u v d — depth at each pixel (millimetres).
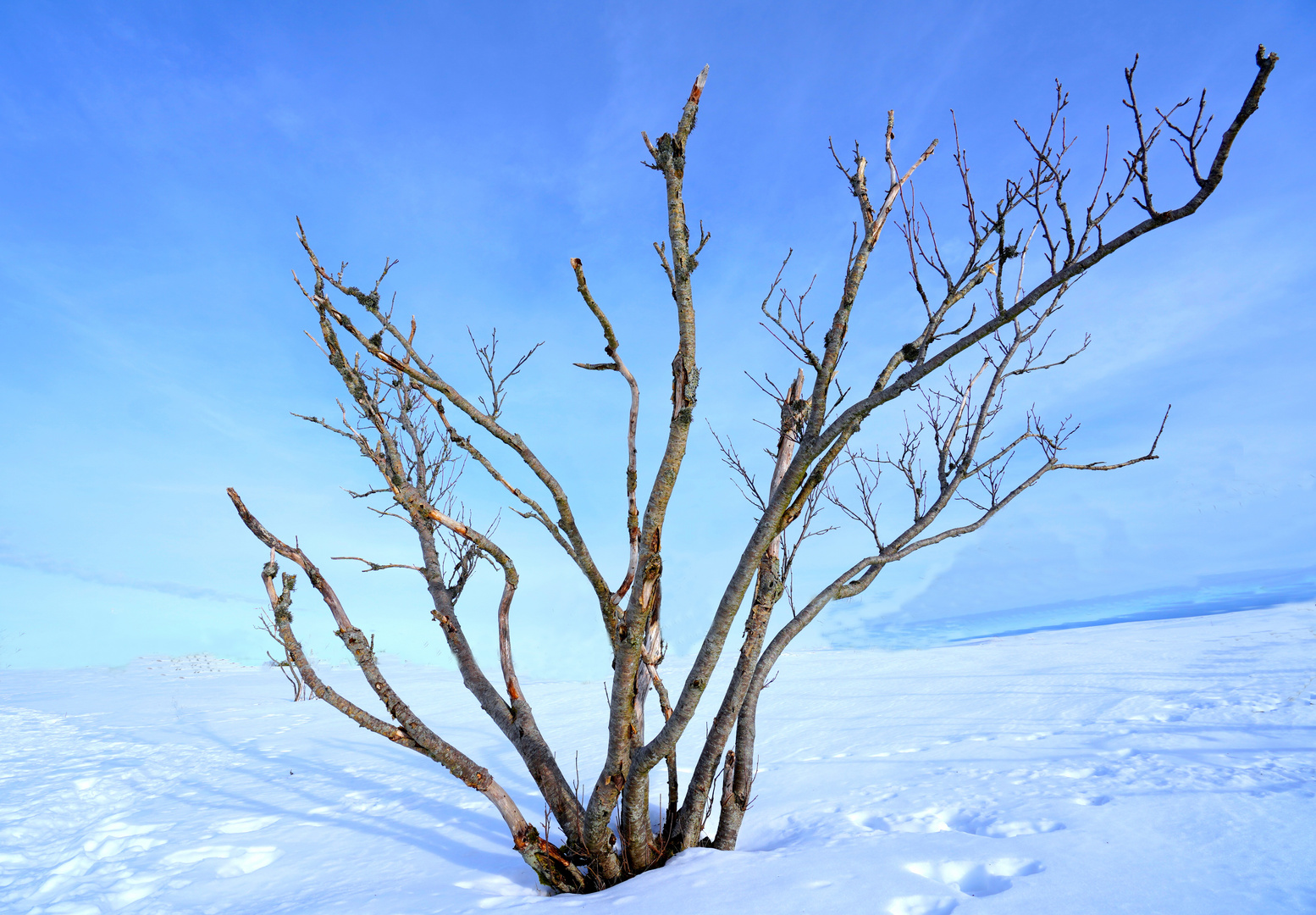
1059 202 3318
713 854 3676
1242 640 10711
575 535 3580
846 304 3594
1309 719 5559
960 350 3035
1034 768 4879
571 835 3898
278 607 3805
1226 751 4855
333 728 10555
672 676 12969
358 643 3818
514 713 4223
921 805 4254
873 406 3205
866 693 9477
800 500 3625
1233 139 2557
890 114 3811
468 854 4430
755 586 4250
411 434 5191
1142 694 7320
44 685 18578
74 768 8289
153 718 12414
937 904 2664
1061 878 2814
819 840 3773
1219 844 3076
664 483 3420
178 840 5289
